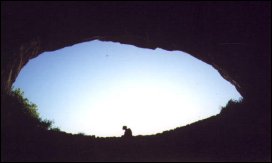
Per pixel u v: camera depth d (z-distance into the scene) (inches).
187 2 403.5
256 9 371.9
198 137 361.1
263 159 244.8
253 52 402.6
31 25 398.3
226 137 340.5
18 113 378.0
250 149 288.2
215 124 396.2
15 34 378.6
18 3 357.1
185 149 316.8
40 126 408.2
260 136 320.5
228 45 438.9
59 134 382.9
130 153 304.2
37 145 304.0
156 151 314.2
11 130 320.8
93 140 375.6
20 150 274.8
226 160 250.1
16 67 413.4
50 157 262.7
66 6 400.8
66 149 307.0
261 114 366.9
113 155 289.6
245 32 400.8
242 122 370.0
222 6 391.5
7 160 237.3
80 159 262.2
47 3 381.1
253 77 414.0
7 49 368.8
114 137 410.0
